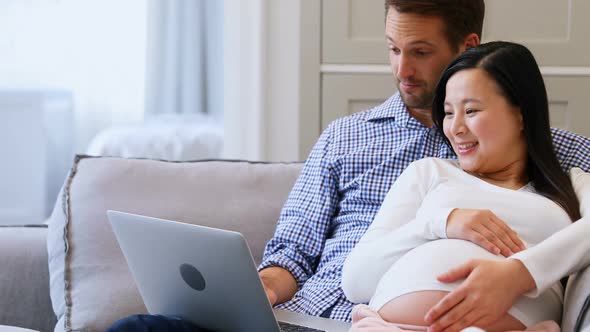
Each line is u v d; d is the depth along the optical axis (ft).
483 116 4.61
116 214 4.75
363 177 5.60
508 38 8.50
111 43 17.97
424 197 4.87
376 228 4.85
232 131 9.05
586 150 5.22
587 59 8.41
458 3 5.42
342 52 8.54
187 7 18.29
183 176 6.34
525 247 4.33
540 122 4.72
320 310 5.20
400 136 5.65
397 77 5.54
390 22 5.49
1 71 17.20
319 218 5.74
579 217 4.61
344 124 5.93
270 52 8.82
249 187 6.37
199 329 4.67
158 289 4.82
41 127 15.35
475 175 4.86
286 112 8.87
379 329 4.18
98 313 5.61
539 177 4.76
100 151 14.11
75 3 17.61
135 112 18.19
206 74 18.65
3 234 6.42
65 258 5.90
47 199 15.93
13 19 17.20
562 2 8.39
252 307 4.37
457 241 4.37
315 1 8.52
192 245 4.35
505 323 4.11
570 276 4.54
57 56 17.56
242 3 8.91
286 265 5.59
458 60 4.80
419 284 4.26
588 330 3.94
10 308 6.21
